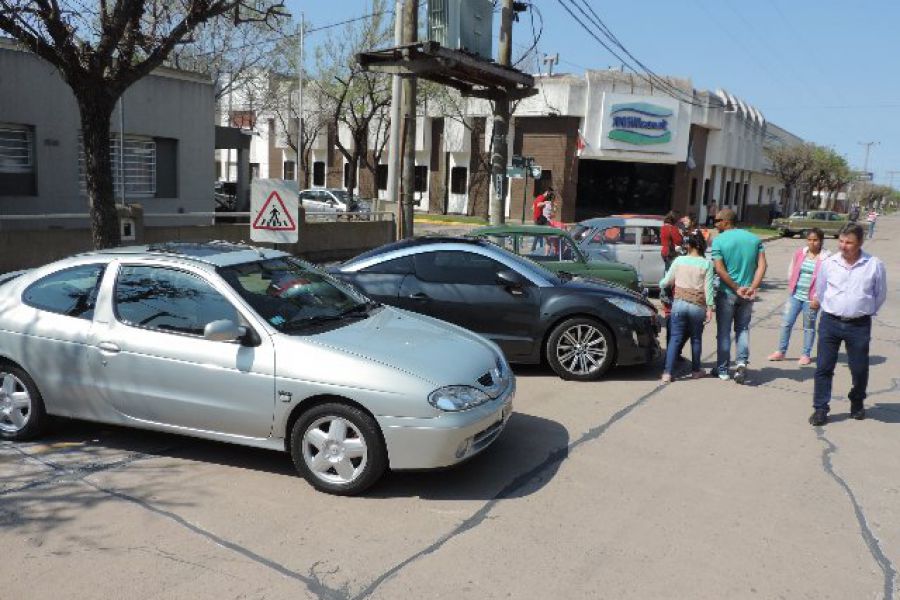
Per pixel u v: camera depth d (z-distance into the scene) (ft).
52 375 17.15
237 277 16.71
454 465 14.96
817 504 15.11
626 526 13.93
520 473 16.47
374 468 14.76
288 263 18.69
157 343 16.14
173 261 16.89
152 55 28.12
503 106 44.16
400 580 11.87
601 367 24.29
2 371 17.79
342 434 14.97
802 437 19.40
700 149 119.55
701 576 12.16
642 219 43.65
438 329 17.63
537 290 24.49
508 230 33.17
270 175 145.69
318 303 17.53
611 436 19.07
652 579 12.04
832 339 20.21
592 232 43.62
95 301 17.10
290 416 15.39
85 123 27.66
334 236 56.24
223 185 88.28
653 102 106.52
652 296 44.50
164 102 56.85
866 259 19.81
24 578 11.73
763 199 176.24
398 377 14.66
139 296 16.79
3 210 47.96
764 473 16.76
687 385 24.47
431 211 124.67
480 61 36.83
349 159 96.02
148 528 13.52
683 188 112.27
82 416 17.26
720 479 16.34
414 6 40.75
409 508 14.56
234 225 49.16
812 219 120.47
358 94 96.27
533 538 13.37
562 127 107.86
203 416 15.93
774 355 29.35
